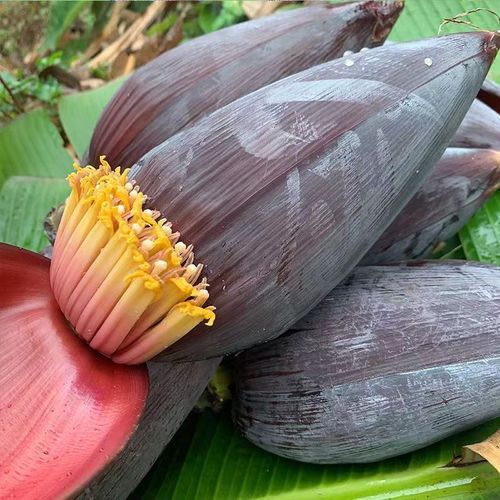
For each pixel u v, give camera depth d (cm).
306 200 30
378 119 31
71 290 32
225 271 31
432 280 39
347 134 31
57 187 57
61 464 28
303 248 31
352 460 39
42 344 32
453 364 35
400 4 42
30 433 29
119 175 33
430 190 45
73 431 30
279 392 38
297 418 38
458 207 46
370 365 36
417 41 34
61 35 82
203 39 41
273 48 40
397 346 36
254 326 33
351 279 39
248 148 31
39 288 35
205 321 32
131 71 78
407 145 32
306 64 41
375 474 40
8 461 29
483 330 36
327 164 31
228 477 42
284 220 30
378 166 32
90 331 32
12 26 82
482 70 34
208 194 31
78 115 61
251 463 42
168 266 30
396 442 37
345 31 41
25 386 31
